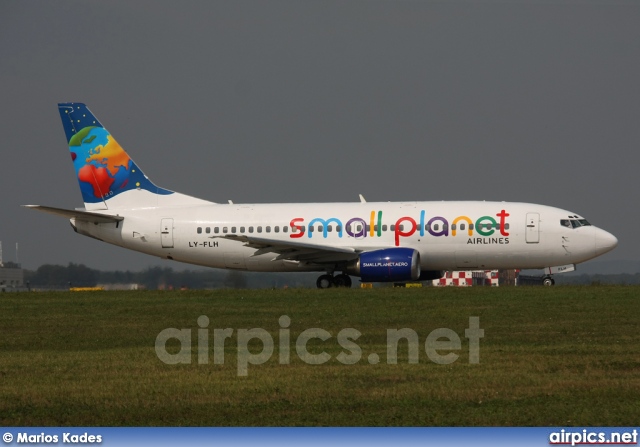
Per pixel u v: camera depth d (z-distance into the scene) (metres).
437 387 82.00
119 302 158.00
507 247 186.62
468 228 187.75
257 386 83.62
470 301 143.62
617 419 72.62
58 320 135.00
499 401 77.25
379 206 195.25
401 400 78.00
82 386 85.25
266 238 194.12
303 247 185.75
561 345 102.81
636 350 98.56
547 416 73.38
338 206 198.25
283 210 199.88
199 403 78.12
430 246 189.50
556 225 185.62
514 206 189.38
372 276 187.50
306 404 77.44
